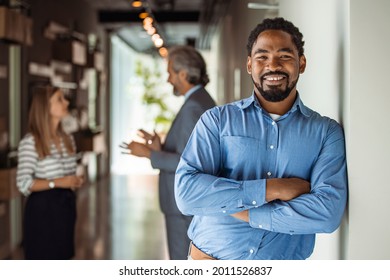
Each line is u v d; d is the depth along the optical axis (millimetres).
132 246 5766
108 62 12891
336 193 1800
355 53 1830
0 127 5344
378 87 1826
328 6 2215
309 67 2682
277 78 1811
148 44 17422
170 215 3170
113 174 12461
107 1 10555
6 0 5488
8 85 5809
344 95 1918
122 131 16359
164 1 11211
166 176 3158
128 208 8039
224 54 9891
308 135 1858
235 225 1873
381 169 1829
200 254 1940
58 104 3639
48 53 7465
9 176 5059
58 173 3664
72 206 3762
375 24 1823
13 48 6027
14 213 5906
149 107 17266
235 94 7109
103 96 12078
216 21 11133
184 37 17016
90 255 5379
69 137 3795
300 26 2887
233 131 1864
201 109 3174
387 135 1824
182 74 3240
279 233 1888
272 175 1858
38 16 6973
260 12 4488
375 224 1840
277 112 1890
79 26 9742
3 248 5461
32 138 3621
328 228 1786
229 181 1795
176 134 3168
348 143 1853
